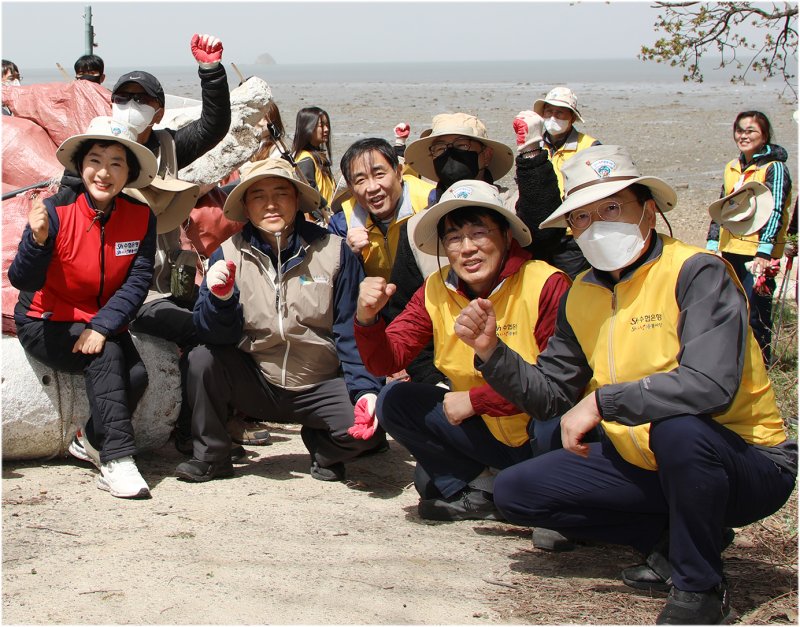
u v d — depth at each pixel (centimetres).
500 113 4019
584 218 405
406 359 500
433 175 625
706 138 3008
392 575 435
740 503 396
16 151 696
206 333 536
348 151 598
